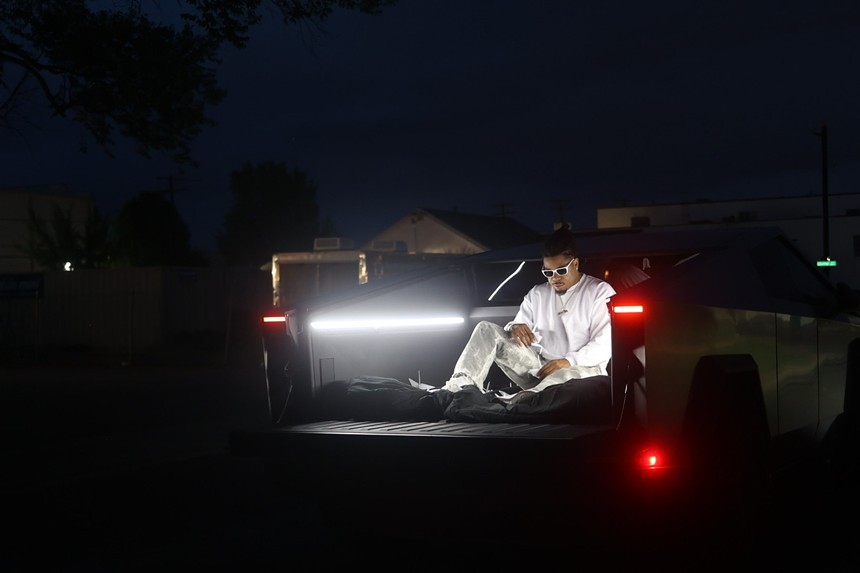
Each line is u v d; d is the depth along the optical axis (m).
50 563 6.74
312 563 6.52
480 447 5.33
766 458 6.08
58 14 13.98
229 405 16.83
